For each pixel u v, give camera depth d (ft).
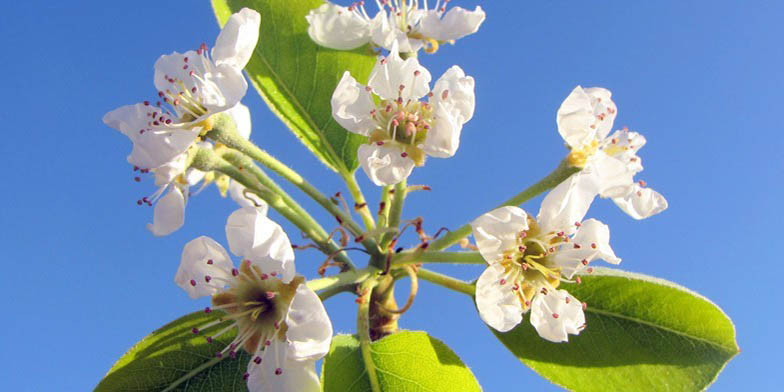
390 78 0.69
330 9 0.78
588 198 0.68
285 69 0.79
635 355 0.69
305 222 0.67
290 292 0.65
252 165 0.69
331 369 0.65
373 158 0.67
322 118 0.78
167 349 0.67
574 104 0.69
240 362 0.68
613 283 0.70
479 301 0.65
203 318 0.67
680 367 0.68
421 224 0.67
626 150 0.77
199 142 0.69
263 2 0.80
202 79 0.72
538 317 0.66
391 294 0.69
